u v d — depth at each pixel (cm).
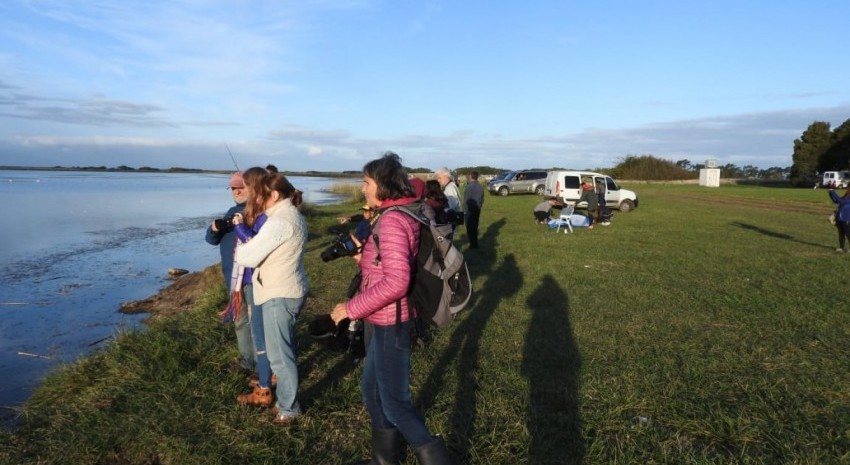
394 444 340
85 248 1534
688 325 669
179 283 1043
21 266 1242
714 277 967
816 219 2223
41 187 4984
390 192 304
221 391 459
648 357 556
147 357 519
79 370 509
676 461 366
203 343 561
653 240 1490
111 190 4944
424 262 303
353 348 351
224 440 387
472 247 1298
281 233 380
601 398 459
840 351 576
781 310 734
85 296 974
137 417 412
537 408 441
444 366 530
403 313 304
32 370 610
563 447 386
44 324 797
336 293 835
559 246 1356
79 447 377
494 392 466
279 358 402
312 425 410
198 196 4297
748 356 557
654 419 428
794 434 397
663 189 5200
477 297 812
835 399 459
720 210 2691
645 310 738
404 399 310
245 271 442
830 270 1039
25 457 368
